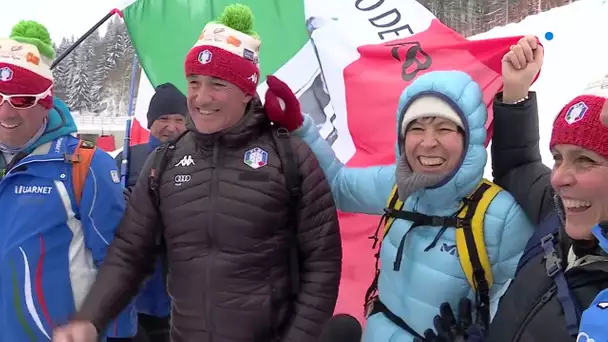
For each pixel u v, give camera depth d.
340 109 3.59
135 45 3.76
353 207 2.51
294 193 2.11
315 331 2.06
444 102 2.06
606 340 1.16
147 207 2.23
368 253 3.24
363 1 3.66
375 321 2.21
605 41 7.25
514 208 2.06
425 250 2.10
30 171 2.32
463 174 2.06
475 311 2.04
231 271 2.06
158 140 3.71
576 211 1.52
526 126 2.12
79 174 2.37
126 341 2.87
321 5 3.71
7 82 2.21
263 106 2.23
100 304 2.11
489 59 2.96
